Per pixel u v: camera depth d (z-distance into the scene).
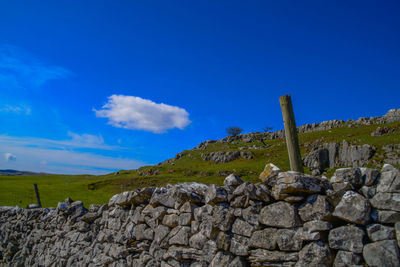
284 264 5.41
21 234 15.19
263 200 6.06
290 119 7.03
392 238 4.47
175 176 77.19
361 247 4.66
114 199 10.47
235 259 6.12
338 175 5.42
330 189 5.46
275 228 5.70
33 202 41.53
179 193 7.65
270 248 5.64
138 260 8.58
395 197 4.56
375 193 4.89
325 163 63.94
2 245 16.02
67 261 11.39
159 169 102.12
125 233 9.20
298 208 5.54
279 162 76.19
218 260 6.39
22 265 14.26
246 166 76.75
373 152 57.75
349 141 68.75
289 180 5.64
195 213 7.29
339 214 4.98
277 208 5.74
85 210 12.13
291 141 6.94
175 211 7.90
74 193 53.38
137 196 9.06
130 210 9.48
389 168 4.94
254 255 5.86
